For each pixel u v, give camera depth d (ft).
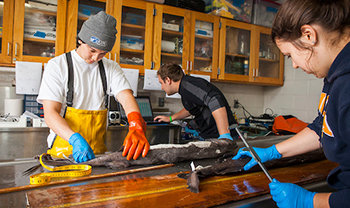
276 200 2.43
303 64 2.15
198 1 9.45
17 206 2.23
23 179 2.88
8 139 6.35
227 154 3.92
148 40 8.57
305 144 3.18
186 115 7.88
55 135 4.39
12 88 7.75
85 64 4.51
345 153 2.05
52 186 2.73
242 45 10.33
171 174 3.29
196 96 5.55
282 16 2.08
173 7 8.87
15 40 6.92
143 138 3.83
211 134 6.23
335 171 2.30
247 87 12.12
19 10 6.92
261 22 10.59
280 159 3.76
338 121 1.91
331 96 2.02
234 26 9.98
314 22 1.90
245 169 3.38
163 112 9.83
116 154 3.62
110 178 3.08
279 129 9.52
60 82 4.30
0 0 6.73
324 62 2.04
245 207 2.55
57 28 7.30
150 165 3.74
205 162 4.03
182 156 3.95
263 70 10.96
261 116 11.55
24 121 6.48
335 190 3.30
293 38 2.05
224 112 5.10
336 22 1.83
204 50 9.62
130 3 8.21
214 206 2.47
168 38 9.09
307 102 10.69
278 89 11.96
